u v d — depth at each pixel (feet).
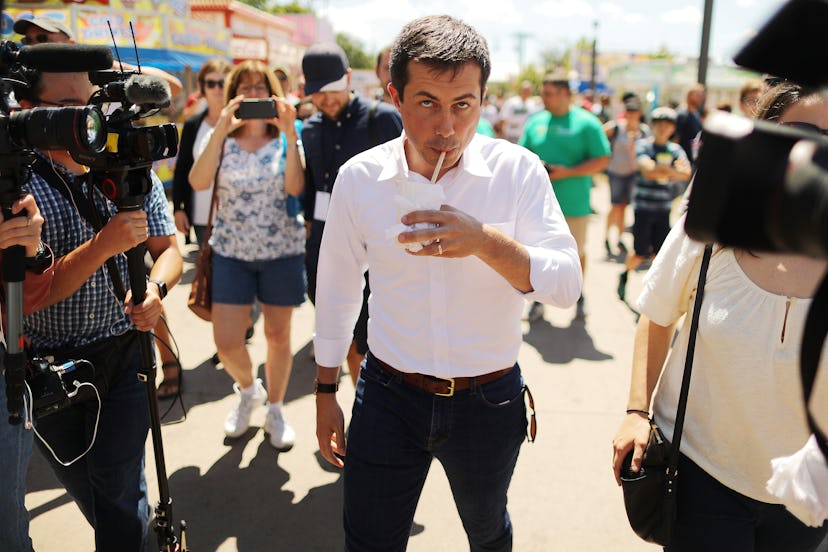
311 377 13.83
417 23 4.92
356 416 5.91
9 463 5.65
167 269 7.00
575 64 149.38
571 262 5.27
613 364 14.52
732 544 4.94
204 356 14.78
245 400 11.24
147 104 5.41
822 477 3.91
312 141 10.53
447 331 5.54
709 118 1.40
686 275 5.10
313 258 10.77
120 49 26.86
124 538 6.91
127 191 5.61
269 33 62.64
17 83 5.26
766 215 1.28
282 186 10.39
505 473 5.99
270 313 10.78
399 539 5.90
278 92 11.02
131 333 6.75
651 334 5.70
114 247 5.68
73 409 6.86
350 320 6.33
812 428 1.67
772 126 1.33
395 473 5.75
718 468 4.97
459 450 5.80
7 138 4.88
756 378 4.60
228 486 10.03
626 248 26.84
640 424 5.45
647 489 5.19
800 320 4.41
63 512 9.34
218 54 37.19
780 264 4.49
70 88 6.14
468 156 5.45
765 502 4.94
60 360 6.43
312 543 8.87
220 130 10.25
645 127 26.12
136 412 6.79
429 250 4.62
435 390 5.61
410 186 4.69
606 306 18.92
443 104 4.81
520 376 6.04
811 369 1.67
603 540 8.86
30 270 5.59
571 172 15.79
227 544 8.80
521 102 41.96
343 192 5.78
